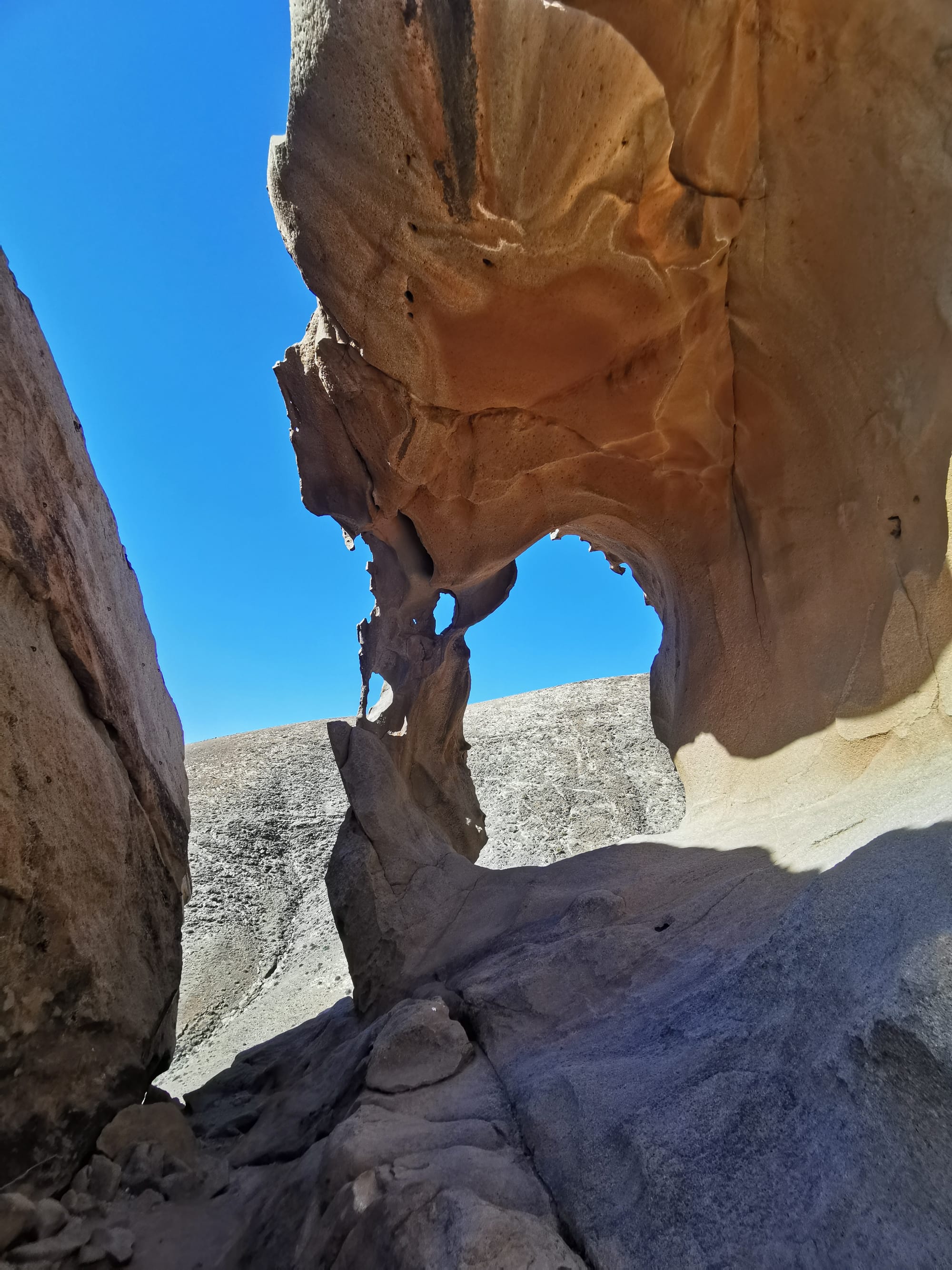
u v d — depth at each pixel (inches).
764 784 141.1
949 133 99.0
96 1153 101.0
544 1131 71.5
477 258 123.2
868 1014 51.9
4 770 90.1
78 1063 99.5
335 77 107.4
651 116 102.6
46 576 111.0
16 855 89.6
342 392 171.6
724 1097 60.4
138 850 128.6
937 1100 45.6
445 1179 67.7
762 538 154.2
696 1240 51.4
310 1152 92.0
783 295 130.3
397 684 246.7
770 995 68.2
